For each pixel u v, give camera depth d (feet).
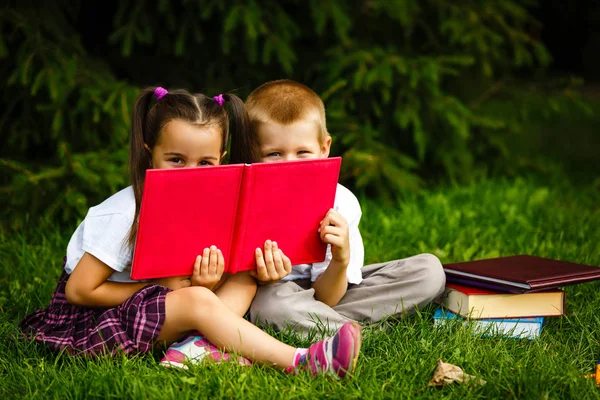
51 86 16.28
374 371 9.04
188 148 9.64
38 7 17.60
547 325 11.23
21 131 17.71
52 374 9.06
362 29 21.08
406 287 10.96
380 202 19.20
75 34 18.31
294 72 20.47
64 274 10.37
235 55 20.16
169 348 9.50
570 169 26.09
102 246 9.59
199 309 9.31
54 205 15.79
